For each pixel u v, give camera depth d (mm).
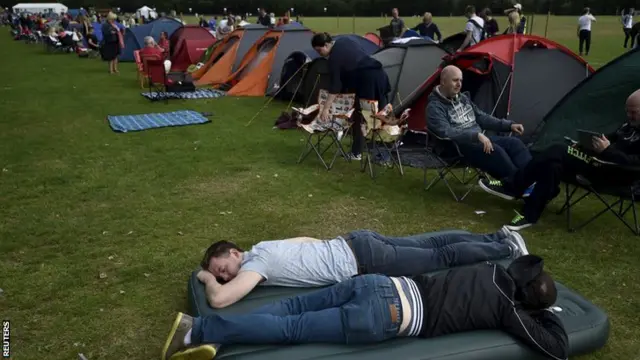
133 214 5484
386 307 2916
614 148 4551
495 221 5316
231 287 3258
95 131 9047
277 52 12727
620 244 4746
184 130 9117
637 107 4688
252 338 2900
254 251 3492
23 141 8344
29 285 4086
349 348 2885
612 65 6160
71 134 8820
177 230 5109
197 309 3281
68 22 29062
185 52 17578
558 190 5039
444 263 3619
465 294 2975
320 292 3123
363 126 6793
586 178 4875
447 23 40938
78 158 7438
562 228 5113
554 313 3174
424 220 5344
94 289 4047
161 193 6090
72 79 15461
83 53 21750
